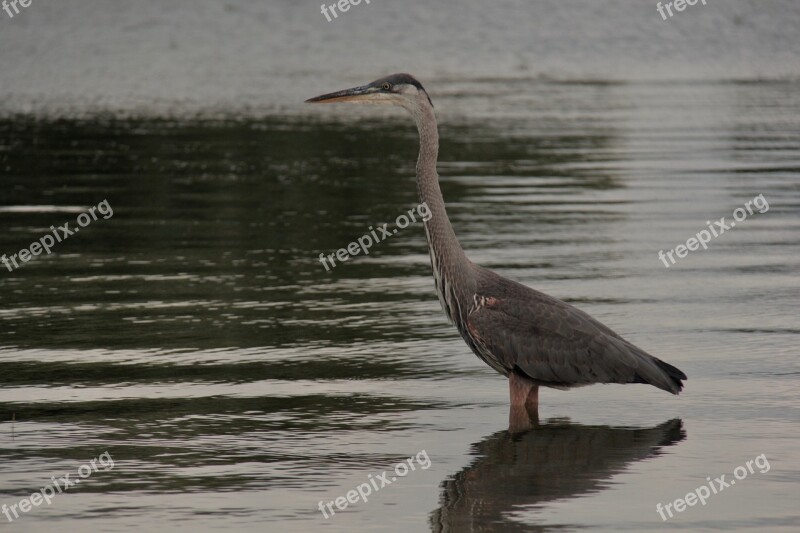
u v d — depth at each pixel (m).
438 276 11.73
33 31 46.50
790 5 51.44
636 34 48.22
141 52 44.16
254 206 21.38
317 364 12.75
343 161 25.89
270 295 15.60
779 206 21.41
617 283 16.11
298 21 49.31
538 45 46.62
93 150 27.19
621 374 11.11
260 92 37.16
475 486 9.53
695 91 38.16
